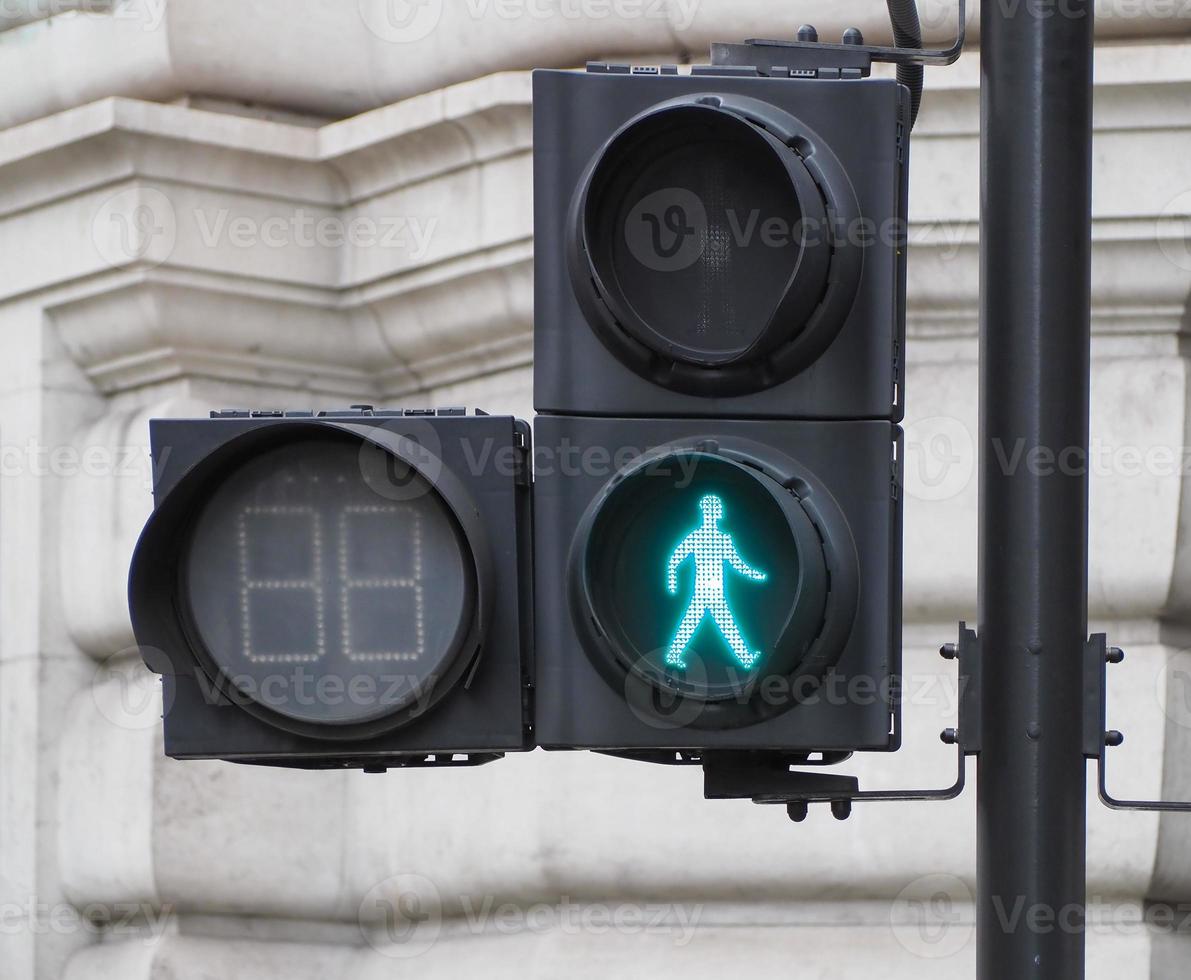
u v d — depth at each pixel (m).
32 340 22.61
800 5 20.02
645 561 9.85
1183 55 18.62
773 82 10.27
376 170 21.53
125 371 22.64
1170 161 18.89
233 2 22.09
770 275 10.03
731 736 9.90
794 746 9.84
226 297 21.69
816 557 9.73
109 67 22.58
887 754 19.34
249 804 21.52
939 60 11.06
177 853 21.25
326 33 22.56
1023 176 10.09
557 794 20.08
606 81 10.30
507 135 20.44
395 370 22.55
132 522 21.92
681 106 9.82
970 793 19.14
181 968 21.06
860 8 19.83
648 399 10.15
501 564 10.13
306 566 10.11
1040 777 9.81
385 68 22.48
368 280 21.72
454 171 20.97
